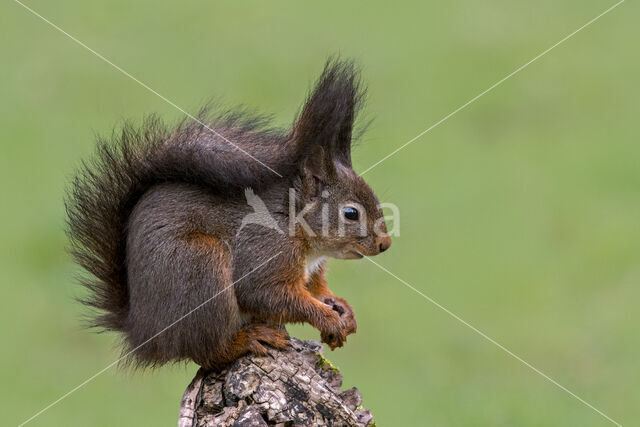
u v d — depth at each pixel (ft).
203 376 25.73
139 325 26.09
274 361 24.44
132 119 52.08
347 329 28.40
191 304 25.70
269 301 27.22
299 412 23.67
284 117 55.42
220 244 26.45
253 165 26.94
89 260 27.40
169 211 26.32
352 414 23.75
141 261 26.03
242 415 23.44
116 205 27.27
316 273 29.40
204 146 27.09
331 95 28.55
